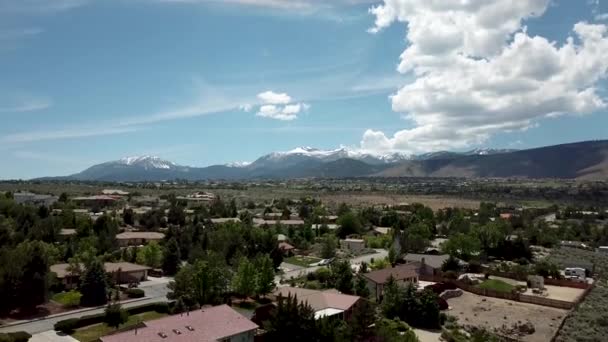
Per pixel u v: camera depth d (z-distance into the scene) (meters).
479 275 130.50
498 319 91.81
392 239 175.62
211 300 88.44
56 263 112.62
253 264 97.50
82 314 82.69
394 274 109.00
